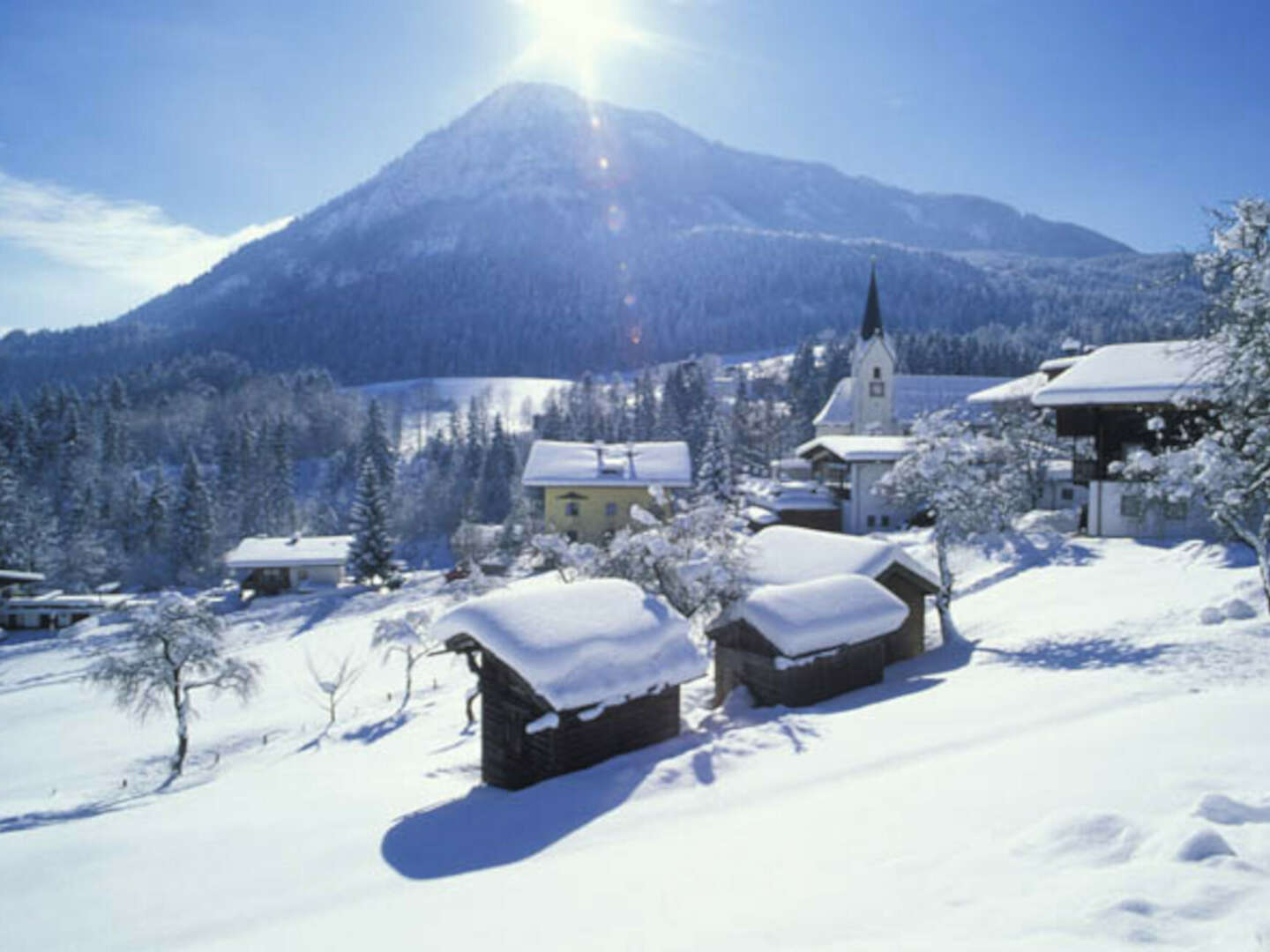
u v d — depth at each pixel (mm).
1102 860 5359
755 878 6551
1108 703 11672
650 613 14852
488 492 100812
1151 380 29438
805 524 47406
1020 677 14820
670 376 128125
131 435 123875
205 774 24516
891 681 17688
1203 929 4051
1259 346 15469
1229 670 12828
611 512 50906
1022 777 7980
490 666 14406
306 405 146500
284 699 32656
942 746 10594
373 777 16141
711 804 9922
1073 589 24250
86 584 73125
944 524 21578
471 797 12828
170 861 10844
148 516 82625
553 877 7719
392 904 7840
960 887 5367
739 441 96625
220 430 134125
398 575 63000
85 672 40594
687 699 18953
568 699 12789
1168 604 19844
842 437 48500
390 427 152375
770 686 16781
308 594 64062
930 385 74500
